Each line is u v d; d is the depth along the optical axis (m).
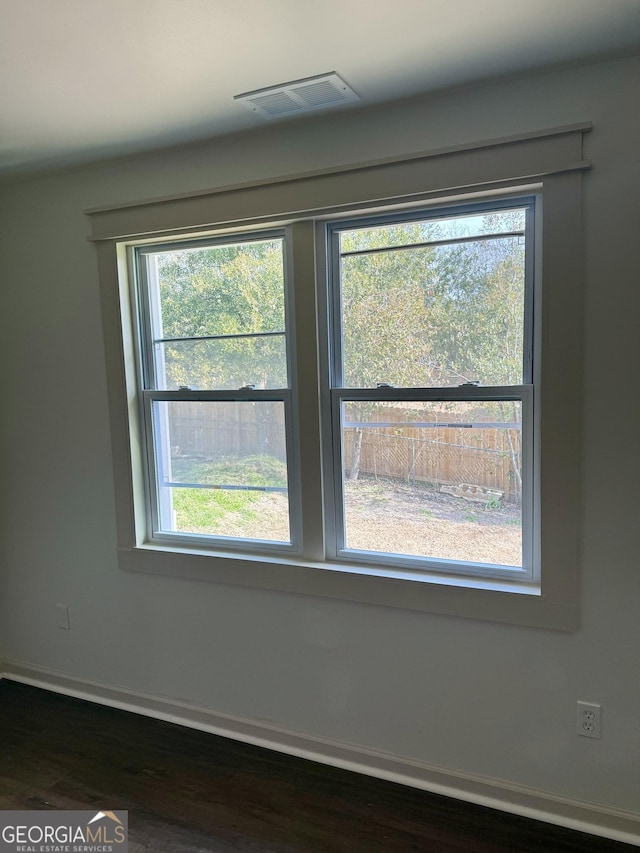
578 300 1.59
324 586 2.00
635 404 1.58
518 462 1.80
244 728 2.22
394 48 1.43
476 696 1.85
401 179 1.74
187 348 2.25
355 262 1.95
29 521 2.57
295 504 2.13
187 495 2.32
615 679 1.67
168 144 2.00
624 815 1.70
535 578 1.80
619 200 1.54
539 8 1.27
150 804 1.89
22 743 2.22
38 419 2.48
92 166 2.20
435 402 1.88
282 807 1.87
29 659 2.67
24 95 1.62
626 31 1.38
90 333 2.31
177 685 2.33
